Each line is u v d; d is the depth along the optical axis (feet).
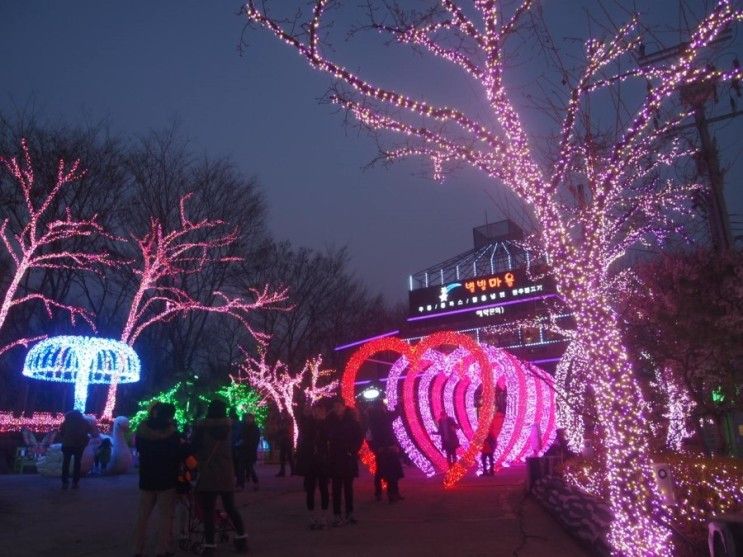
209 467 24.20
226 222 97.55
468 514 34.24
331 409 31.58
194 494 25.29
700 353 30.76
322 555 23.70
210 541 23.90
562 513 28.78
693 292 29.71
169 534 23.58
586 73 18.98
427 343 55.72
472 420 65.72
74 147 83.61
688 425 38.34
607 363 17.31
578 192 21.18
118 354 64.80
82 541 26.43
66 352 63.16
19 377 94.58
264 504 40.04
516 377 59.31
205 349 126.82
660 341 32.01
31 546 25.12
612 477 16.84
